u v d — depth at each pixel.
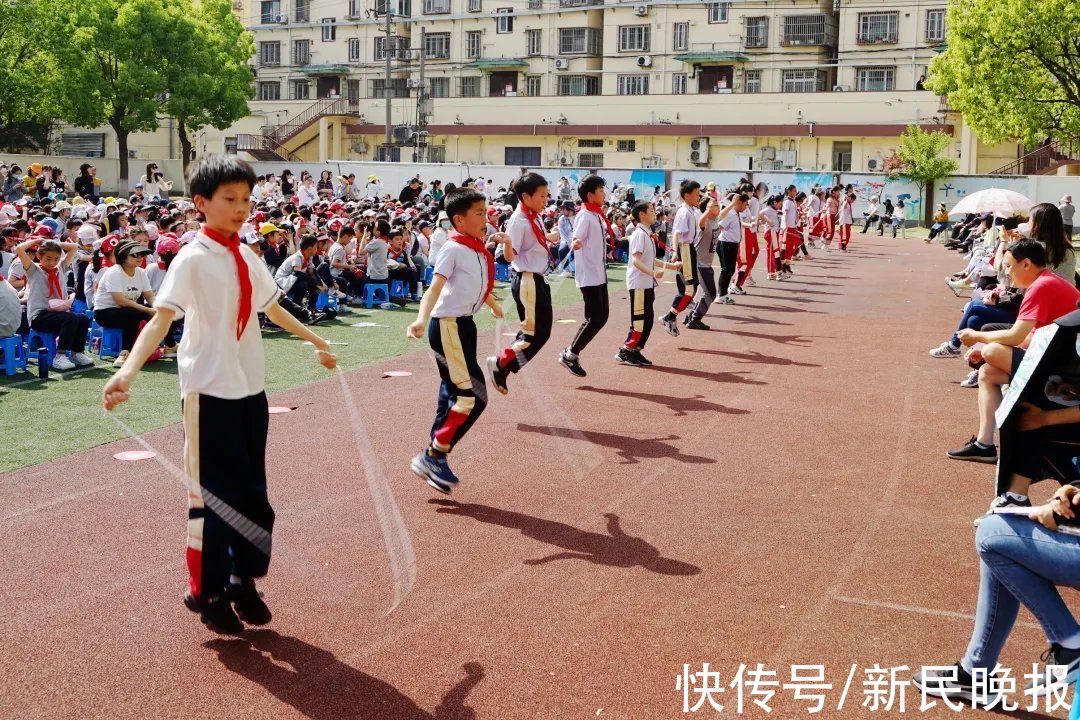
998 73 27.16
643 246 9.91
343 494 5.95
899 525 5.54
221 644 4.09
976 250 17.25
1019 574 3.48
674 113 45.41
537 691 3.74
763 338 12.18
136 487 6.07
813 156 43.84
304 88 55.62
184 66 42.12
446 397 6.02
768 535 5.36
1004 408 4.77
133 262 10.20
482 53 51.50
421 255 16.83
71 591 4.57
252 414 4.07
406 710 3.60
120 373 3.74
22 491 5.96
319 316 13.11
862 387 9.25
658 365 10.23
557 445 7.09
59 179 25.27
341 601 4.50
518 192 7.84
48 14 38.34
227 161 3.92
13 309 9.30
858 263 24.22
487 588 4.64
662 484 6.22
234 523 4.00
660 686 3.79
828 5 45.56
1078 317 4.55
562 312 14.37
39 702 3.62
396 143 45.38
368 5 53.34
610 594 4.59
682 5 47.16
